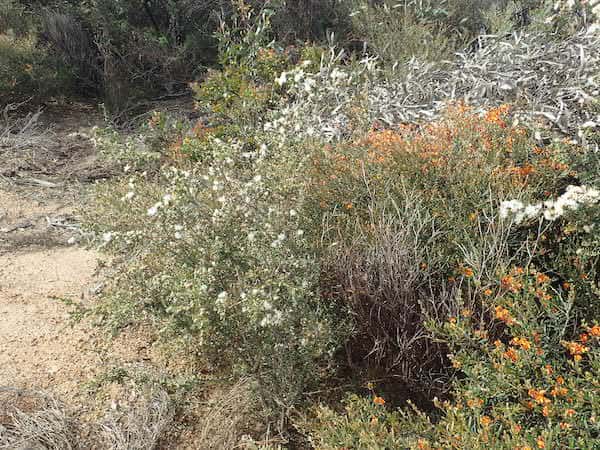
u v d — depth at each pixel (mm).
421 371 2701
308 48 6137
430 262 2771
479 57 4898
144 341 3152
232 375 2672
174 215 2543
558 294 2449
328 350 2732
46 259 4094
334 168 3414
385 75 5398
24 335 3189
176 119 6504
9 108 6969
